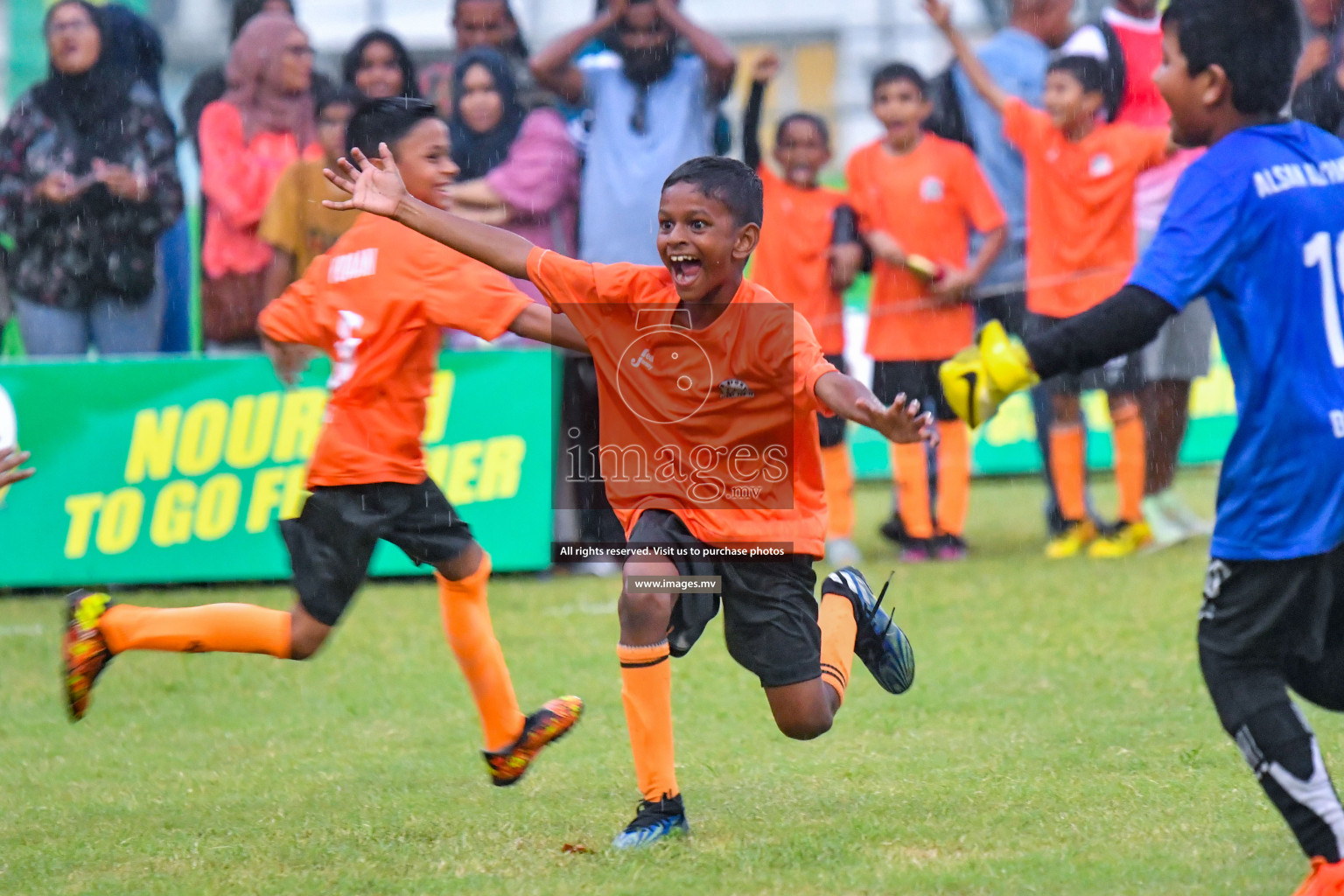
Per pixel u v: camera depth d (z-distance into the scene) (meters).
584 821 13.66
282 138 27.33
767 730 16.97
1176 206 10.54
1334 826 10.42
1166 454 28.72
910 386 28.08
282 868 12.45
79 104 26.52
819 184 29.30
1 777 15.82
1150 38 28.27
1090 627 21.73
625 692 12.76
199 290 31.16
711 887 11.46
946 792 14.17
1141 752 15.46
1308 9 27.12
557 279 12.68
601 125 27.47
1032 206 27.95
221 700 19.17
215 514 26.47
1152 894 10.98
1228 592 10.81
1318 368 10.48
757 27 39.28
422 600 25.39
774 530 12.45
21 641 22.83
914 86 27.88
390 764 16.00
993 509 34.00
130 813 14.31
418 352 14.10
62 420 26.30
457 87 26.92
